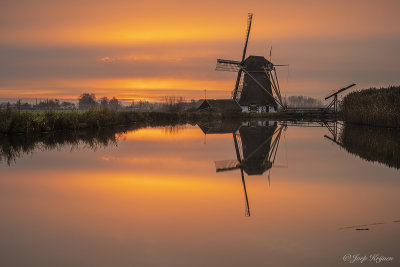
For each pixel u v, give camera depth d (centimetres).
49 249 560
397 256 527
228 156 1557
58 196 878
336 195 877
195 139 2306
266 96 6309
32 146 1803
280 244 576
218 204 804
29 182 1030
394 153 1573
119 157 1497
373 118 3131
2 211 758
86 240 596
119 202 824
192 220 695
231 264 508
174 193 906
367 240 586
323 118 5994
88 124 2988
